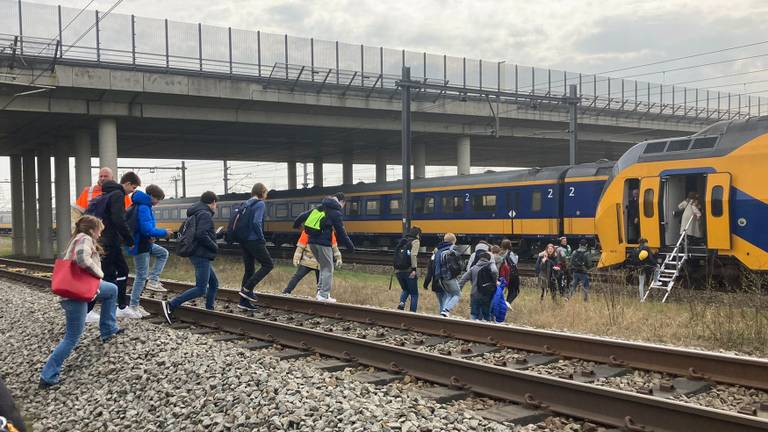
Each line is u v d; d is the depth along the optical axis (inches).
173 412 235.8
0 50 1007.0
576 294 577.0
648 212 652.1
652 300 586.9
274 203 1631.4
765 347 356.5
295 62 1231.5
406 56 1343.5
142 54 1107.9
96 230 300.8
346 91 1284.4
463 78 1401.3
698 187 627.2
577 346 314.7
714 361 270.5
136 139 1550.2
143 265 406.9
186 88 1143.0
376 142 1690.5
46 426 249.0
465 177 1128.8
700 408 198.1
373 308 419.5
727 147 591.2
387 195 1298.0
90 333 357.7
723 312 430.6
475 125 1523.1
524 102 1453.0
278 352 327.9
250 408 224.1
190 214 407.8
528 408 232.4
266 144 1712.6
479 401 245.0
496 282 428.5
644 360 291.1
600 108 1545.3
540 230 992.2
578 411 224.1
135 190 392.2
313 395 229.3
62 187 1513.3
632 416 212.4
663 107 1648.6
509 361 306.2
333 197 473.7
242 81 1190.3
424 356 277.0
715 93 1763.0
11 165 1863.9
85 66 1071.6
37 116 1179.9
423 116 1407.5
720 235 588.1
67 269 293.4
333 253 496.1
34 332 387.5
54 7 1051.3
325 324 413.7
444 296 462.3
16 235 1859.0
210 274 432.5
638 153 675.4
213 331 390.0
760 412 227.3
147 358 305.0
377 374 282.2
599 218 716.7
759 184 564.4
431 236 1208.8
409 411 216.1
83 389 285.3
